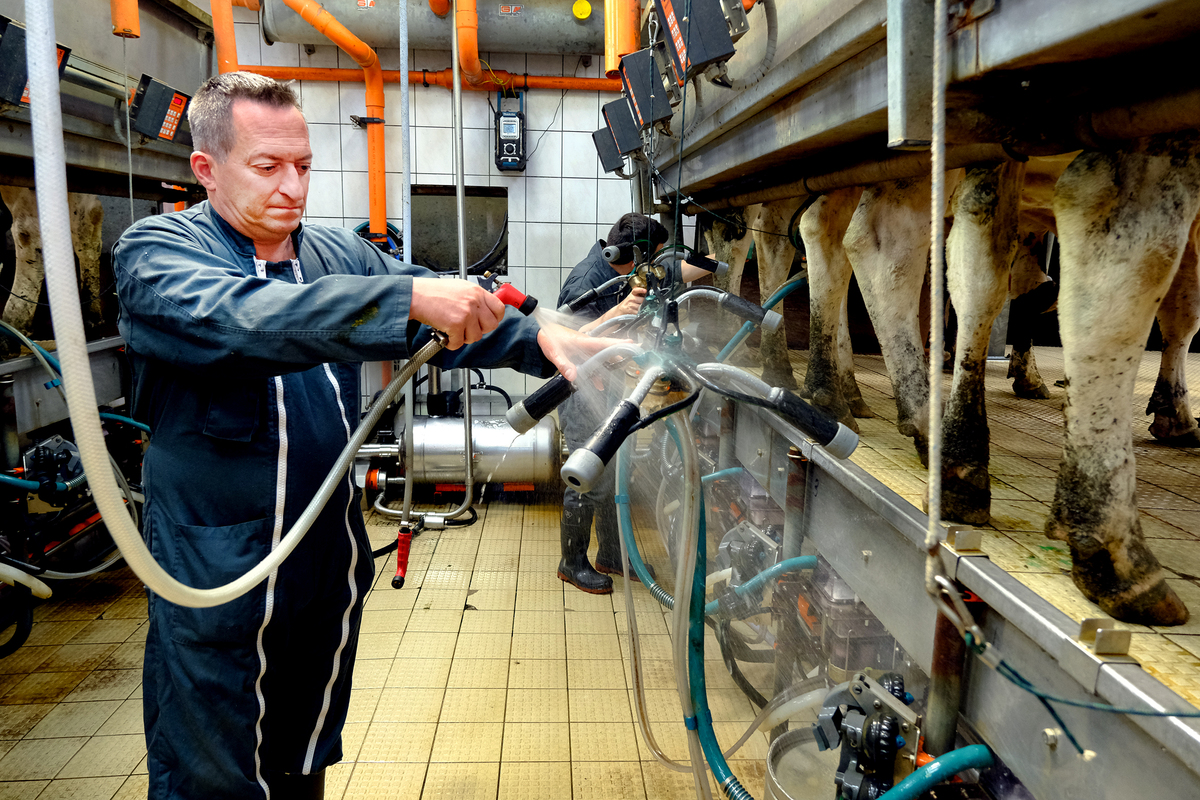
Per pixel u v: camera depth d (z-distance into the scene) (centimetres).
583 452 81
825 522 157
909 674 142
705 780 115
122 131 280
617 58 241
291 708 134
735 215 298
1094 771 75
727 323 296
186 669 112
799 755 124
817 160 192
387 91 402
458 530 332
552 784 176
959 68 87
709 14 155
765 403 86
